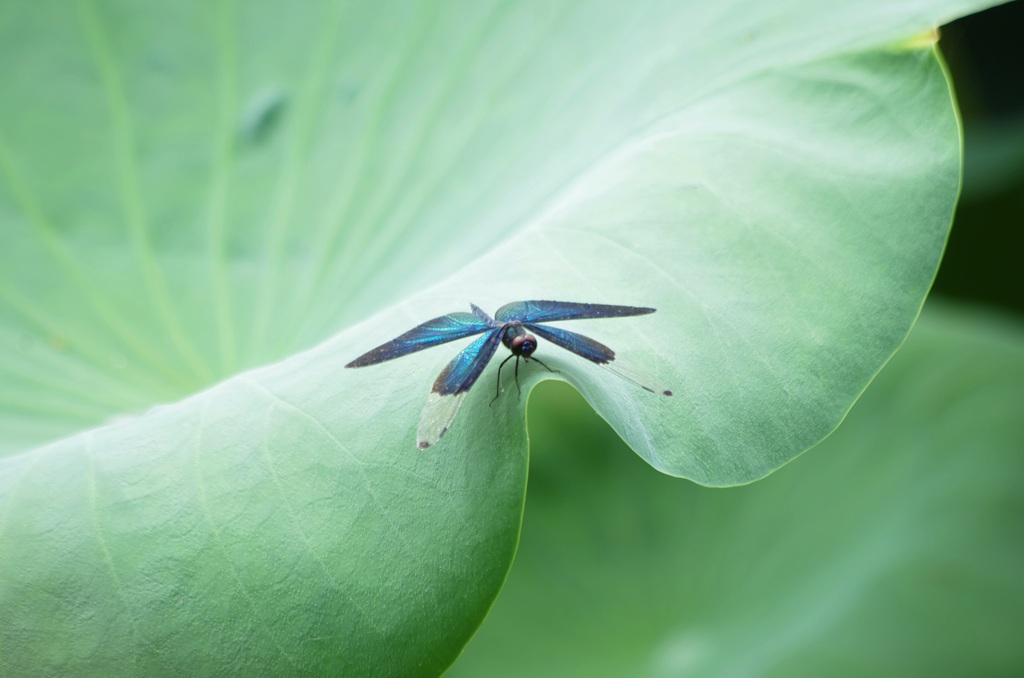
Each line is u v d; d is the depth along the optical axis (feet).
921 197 2.26
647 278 2.21
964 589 2.52
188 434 2.15
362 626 2.06
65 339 2.53
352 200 2.59
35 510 2.12
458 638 2.07
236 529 2.09
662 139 2.34
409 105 2.65
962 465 2.68
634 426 2.11
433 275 2.42
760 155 2.30
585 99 2.53
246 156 2.68
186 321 2.55
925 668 2.45
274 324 2.52
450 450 2.12
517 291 2.19
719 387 2.15
